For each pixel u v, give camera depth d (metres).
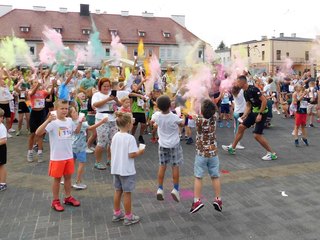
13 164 7.39
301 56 48.97
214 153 4.64
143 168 6.94
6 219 4.56
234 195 5.29
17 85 10.66
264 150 8.45
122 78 9.10
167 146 4.95
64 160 4.82
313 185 5.70
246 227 4.19
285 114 15.04
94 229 4.22
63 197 5.37
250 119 7.53
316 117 14.41
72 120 5.21
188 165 7.14
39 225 4.36
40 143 7.52
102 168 6.88
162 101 4.91
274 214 4.56
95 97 6.62
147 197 5.29
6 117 10.73
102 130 6.69
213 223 4.32
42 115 7.57
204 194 5.36
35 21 45.38
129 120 4.35
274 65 49.19
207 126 4.59
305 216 4.49
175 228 4.20
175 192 4.88
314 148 8.60
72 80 11.01
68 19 47.38
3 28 43.59
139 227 4.25
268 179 6.07
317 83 14.59
